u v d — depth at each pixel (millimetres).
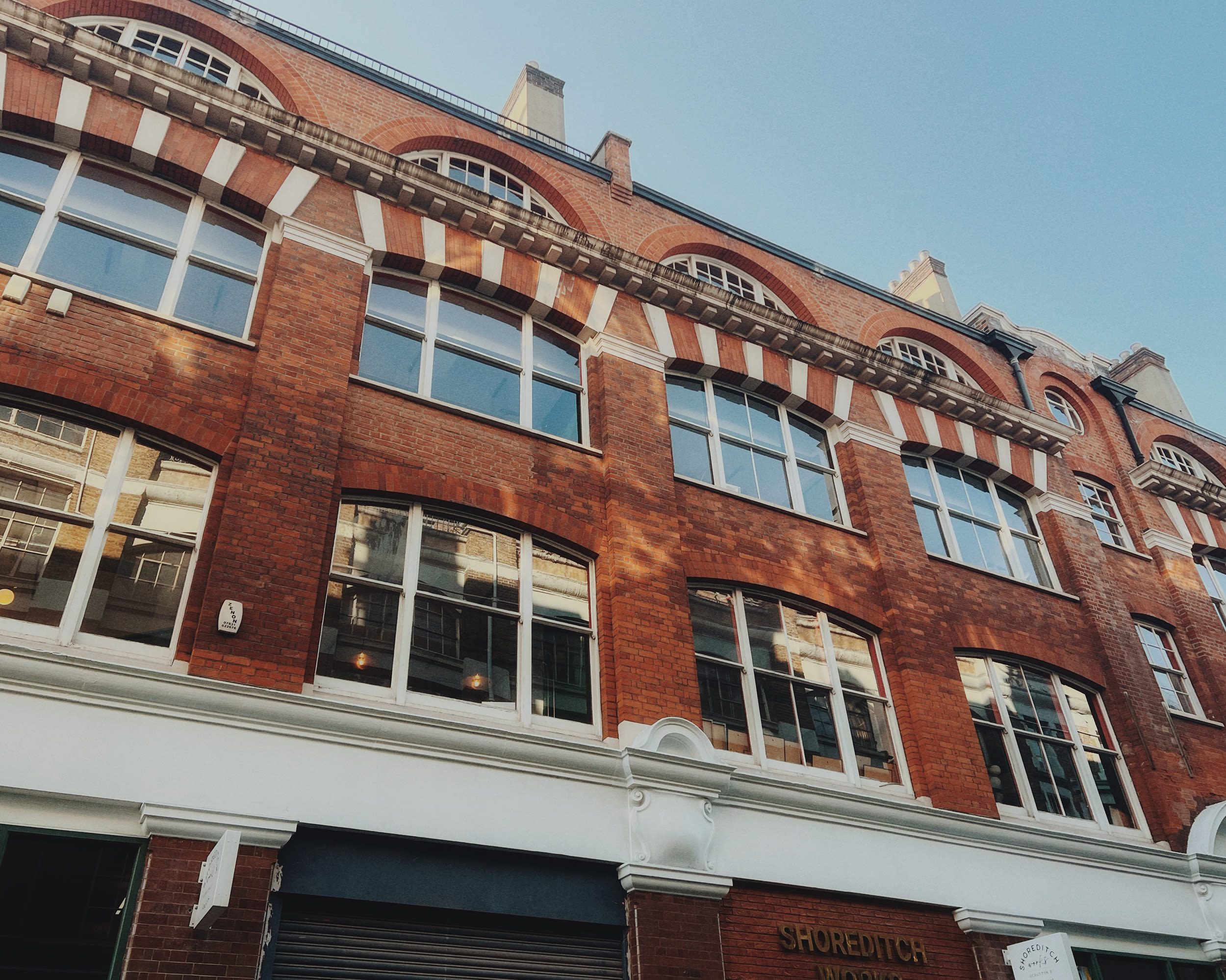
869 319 17297
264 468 9094
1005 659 13656
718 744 10547
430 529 10062
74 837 6879
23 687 7031
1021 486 16312
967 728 12141
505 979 7973
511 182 14734
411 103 14031
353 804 7801
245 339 9922
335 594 9125
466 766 8492
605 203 15172
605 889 8680
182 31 12711
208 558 8570
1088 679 14148
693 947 8656
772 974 9078
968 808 11359
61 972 6469
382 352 11203
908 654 12320
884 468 14367
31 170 10133
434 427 10672
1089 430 19391
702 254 16172
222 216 11062
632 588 10711
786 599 12109
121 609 8109
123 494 8602
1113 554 17062
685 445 13078
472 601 9891
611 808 9031
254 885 7129
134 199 10578
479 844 8156
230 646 8031
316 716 7945
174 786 7199
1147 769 13555
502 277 12461
